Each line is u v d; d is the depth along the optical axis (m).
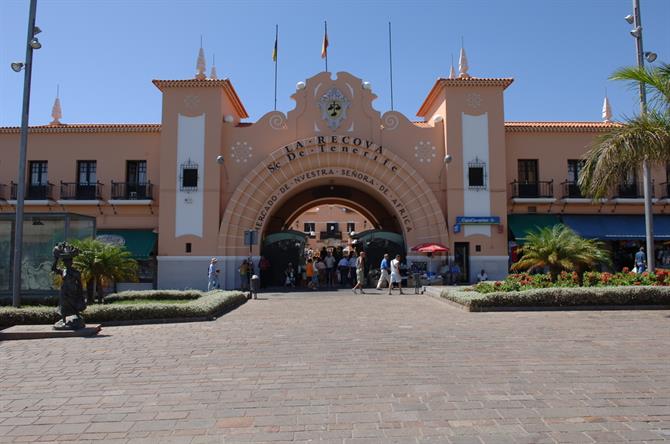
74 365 7.70
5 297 15.30
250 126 26.75
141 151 27.81
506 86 26.95
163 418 5.25
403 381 6.46
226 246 25.64
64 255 10.89
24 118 13.84
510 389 6.02
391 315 13.16
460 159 26.31
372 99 27.03
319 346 8.87
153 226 27.52
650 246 16.62
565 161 27.92
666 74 12.71
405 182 26.34
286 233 27.84
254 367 7.37
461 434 4.67
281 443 4.56
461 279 25.78
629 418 4.98
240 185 25.92
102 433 4.85
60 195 27.55
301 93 26.91
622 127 13.07
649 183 16.77
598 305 13.34
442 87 26.97
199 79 26.44
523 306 13.37
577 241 16.50
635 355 7.69
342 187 31.88
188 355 8.28
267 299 19.47
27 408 5.62
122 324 12.10
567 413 5.16
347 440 4.60
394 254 27.62
